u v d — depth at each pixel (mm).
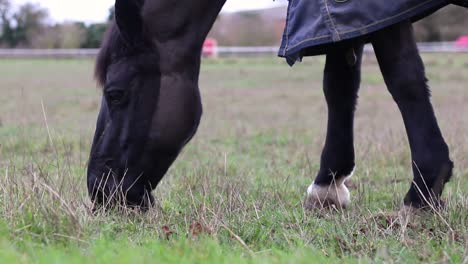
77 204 4219
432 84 22859
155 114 4254
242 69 31719
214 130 11930
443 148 4332
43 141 9180
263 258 3338
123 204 4277
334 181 5230
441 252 3646
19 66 34438
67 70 31625
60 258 3096
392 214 4488
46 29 46781
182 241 3572
